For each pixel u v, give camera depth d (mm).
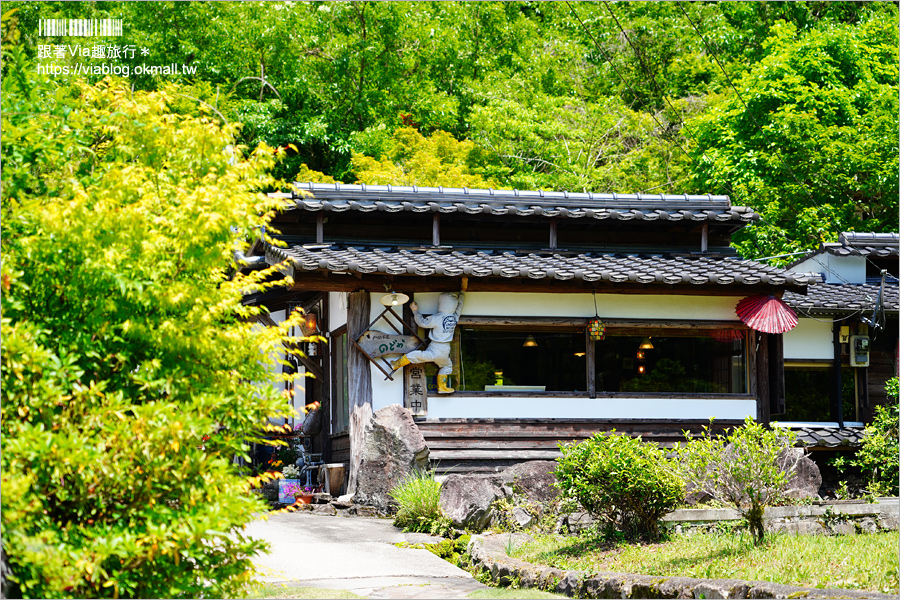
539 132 25672
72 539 5004
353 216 14211
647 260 14414
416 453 11977
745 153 22188
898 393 12562
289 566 8398
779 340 14180
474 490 10586
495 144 24875
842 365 15219
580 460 8992
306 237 14102
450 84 28422
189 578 5555
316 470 14727
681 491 8875
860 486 13562
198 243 5715
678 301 13930
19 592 4836
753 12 28516
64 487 5137
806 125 21391
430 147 24109
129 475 5098
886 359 15398
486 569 8516
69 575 4727
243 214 5812
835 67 23297
